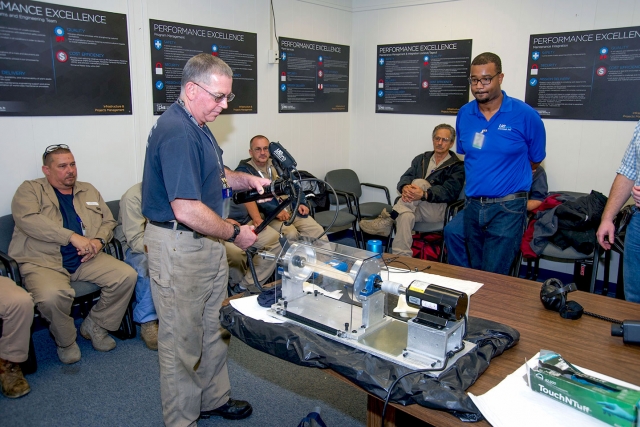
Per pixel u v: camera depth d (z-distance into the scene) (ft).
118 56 9.78
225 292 6.07
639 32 10.31
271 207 10.96
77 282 8.42
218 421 6.68
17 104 8.57
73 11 9.00
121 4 9.69
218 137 11.94
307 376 7.91
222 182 5.62
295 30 13.33
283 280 4.59
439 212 12.19
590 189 11.48
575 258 10.05
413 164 13.21
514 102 8.18
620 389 3.13
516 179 8.39
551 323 4.56
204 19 11.18
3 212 8.66
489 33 12.40
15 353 7.14
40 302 7.63
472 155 8.59
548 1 11.37
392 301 4.58
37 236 8.06
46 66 8.82
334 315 4.26
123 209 8.93
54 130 9.11
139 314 8.68
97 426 6.61
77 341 8.99
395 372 3.53
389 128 14.80
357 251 4.39
